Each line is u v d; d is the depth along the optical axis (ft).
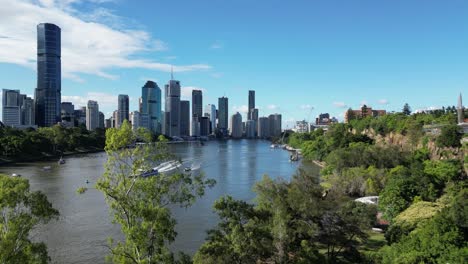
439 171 362.94
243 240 132.57
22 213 103.96
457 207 176.04
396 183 290.56
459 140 458.91
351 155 488.44
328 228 175.32
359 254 177.88
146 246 114.01
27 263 98.99
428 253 152.56
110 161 120.67
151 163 123.13
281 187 203.62
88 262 209.26
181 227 269.85
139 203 115.14
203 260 125.80
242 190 415.03
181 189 129.39
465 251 146.51
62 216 296.51
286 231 151.84
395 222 216.33
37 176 510.17
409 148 567.59
